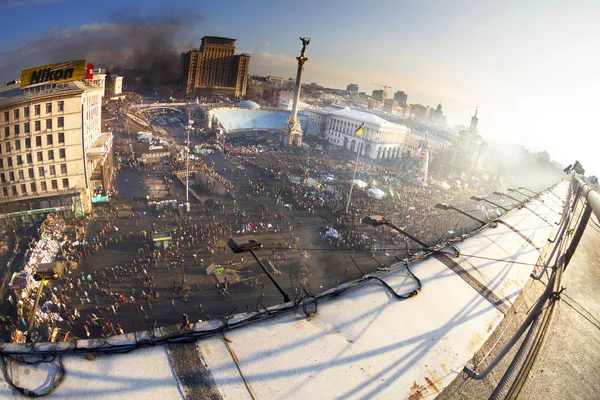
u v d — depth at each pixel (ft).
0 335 98.22
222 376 25.09
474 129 462.60
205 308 118.11
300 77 435.53
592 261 76.38
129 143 340.59
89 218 178.40
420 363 29.99
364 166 386.93
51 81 171.63
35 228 164.35
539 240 62.28
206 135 424.05
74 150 175.73
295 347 28.48
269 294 128.67
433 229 199.93
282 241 172.14
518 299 43.45
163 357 25.75
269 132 490.49
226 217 196.34
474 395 29.50
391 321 33.40
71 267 132.87
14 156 165.07
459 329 34.91
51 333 97.09
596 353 44.37
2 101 159.43
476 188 347.97
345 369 27.61
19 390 22.47
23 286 110.73
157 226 177.06
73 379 23.48
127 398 22.86
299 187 259.19
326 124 541.34
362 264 154.20
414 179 332.39
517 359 22.94
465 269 44.68
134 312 112.57
